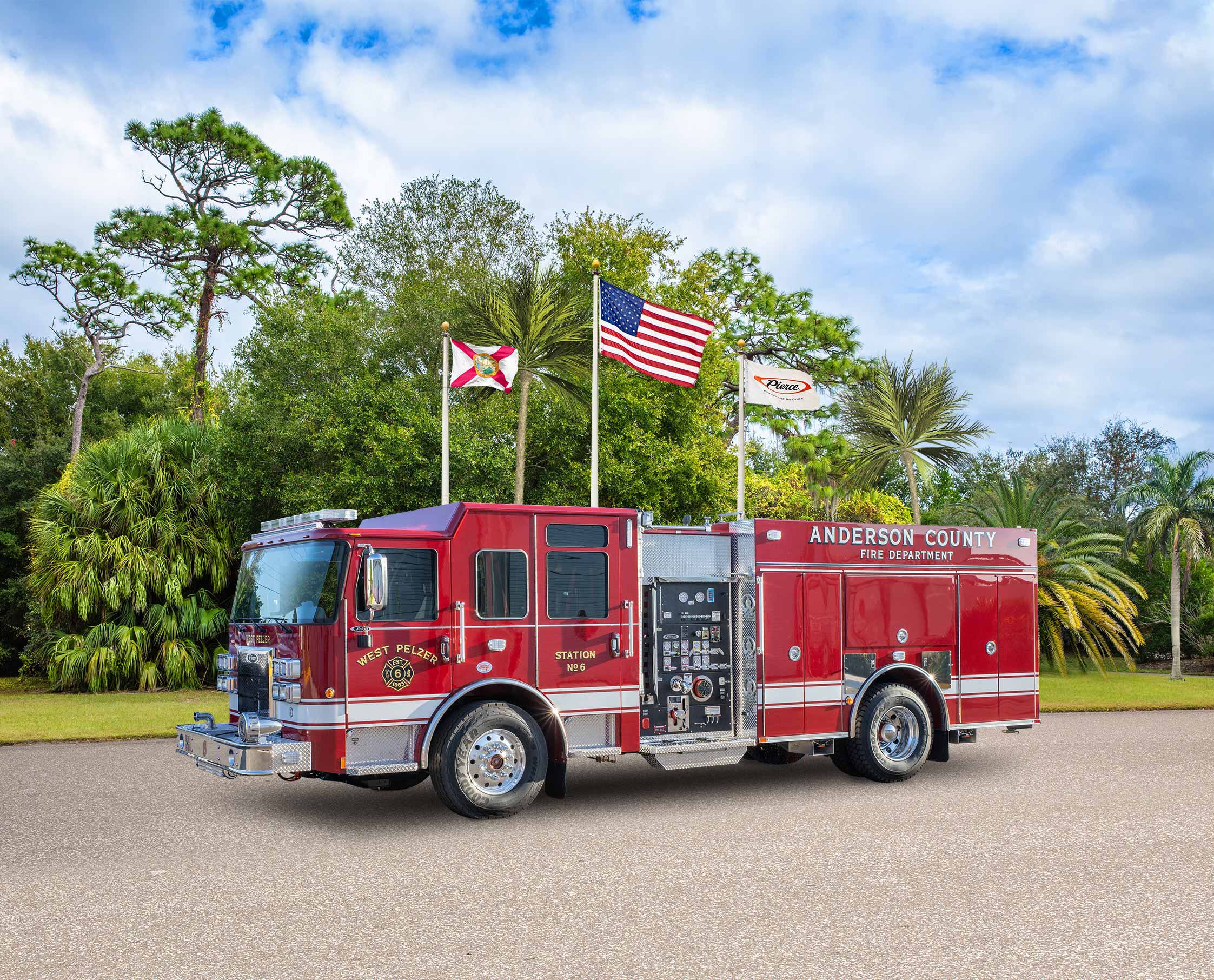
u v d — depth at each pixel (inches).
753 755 428.5
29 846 290.5
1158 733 542.9
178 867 266.7
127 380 1801.2
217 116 1427.2
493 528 335.6
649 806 354.6
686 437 917.2
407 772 331.9
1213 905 232.2
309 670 309.6
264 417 775.1
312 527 327.9
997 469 1819.6
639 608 358.9
